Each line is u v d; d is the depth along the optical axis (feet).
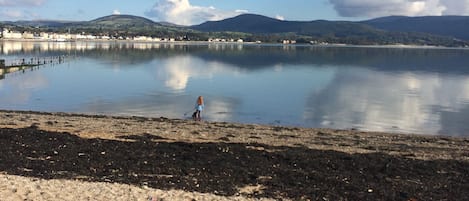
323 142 71.26
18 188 39.09
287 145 67.41
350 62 348.59
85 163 50.16
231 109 114.73
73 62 277.64
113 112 107.24
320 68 273.33
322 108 120.78
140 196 38.42
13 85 156.46
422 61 384.06
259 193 41.78
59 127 76.33
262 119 102.42
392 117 109.81
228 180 45.70
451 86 181.57
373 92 158.92
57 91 143.74
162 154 56.24
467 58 456.04
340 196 41.96
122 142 62.44
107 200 37.11
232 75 210.79
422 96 150.00
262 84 175.52
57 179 43.11
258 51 527.40
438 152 65.87
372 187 44.91
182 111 110.52
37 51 401.90
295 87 168.45
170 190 41.06
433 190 44.73
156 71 221.25
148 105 118.73
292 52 526.16
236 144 64.75
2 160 49.93
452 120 107.24
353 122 102.37
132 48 532.73
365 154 60.80
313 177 47.50
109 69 230.07
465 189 45.37
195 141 67.56
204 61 310.04
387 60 392.68
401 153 64.18
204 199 38.78
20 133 65.41
